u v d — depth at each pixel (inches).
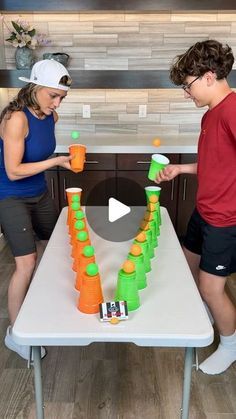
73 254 59.3
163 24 132.2
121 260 60.4
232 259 68.0
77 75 124.3
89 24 132.1
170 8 118.3
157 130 142.9
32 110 68.9
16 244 73.2
